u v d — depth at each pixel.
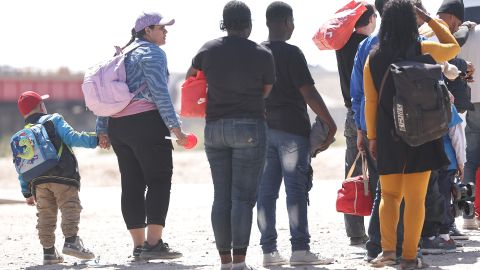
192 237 28.44
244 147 18.91
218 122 18.98
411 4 19.08
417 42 19.14
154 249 22.47
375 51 19.14
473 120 26.59
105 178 67.19
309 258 20.95
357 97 20.50
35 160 22.47
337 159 69.56
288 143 21.05
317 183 50.62
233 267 19.17
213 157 19.36
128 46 22.59
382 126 18.95
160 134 22.17
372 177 21.31
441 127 18.23
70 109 175.50
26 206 42.44
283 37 21.27
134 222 22.75
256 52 18.98
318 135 21.03
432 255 21.69
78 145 22.86
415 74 18.14
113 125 22.33
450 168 23.16
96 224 34.03
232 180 19.19
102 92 21.80
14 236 30.72
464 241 24.23
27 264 23.78
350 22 22.56
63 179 22.58
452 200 24.19
